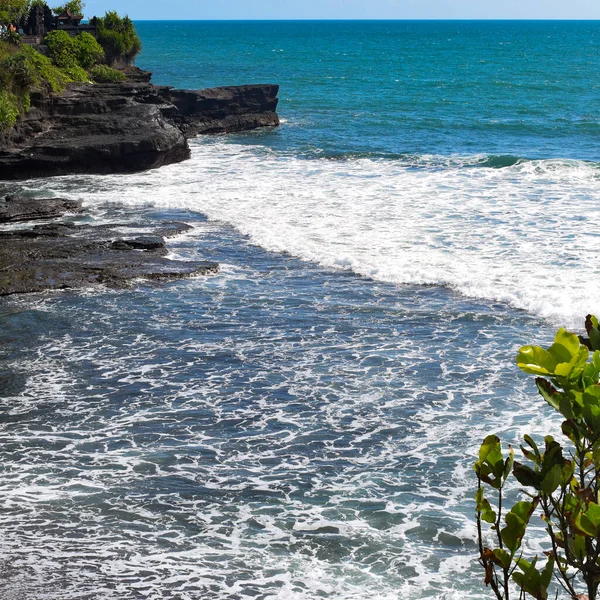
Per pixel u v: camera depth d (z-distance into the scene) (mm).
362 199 30453
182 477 12164
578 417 3094
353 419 13953
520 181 33094
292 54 153875
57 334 18062
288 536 10695
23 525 10938
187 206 30016
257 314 19266
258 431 13594
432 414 14062
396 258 23156
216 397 14898
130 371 16078
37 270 22109
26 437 13422
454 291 20562
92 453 12883
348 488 11836
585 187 31641
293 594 9547
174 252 24516
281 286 21391
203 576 9906
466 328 18078
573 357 3061
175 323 18703
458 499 11484
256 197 31203
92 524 10992
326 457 12727
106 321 18844
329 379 15570
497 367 15938
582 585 9461
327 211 28766
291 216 28250
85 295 20672
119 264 22719
